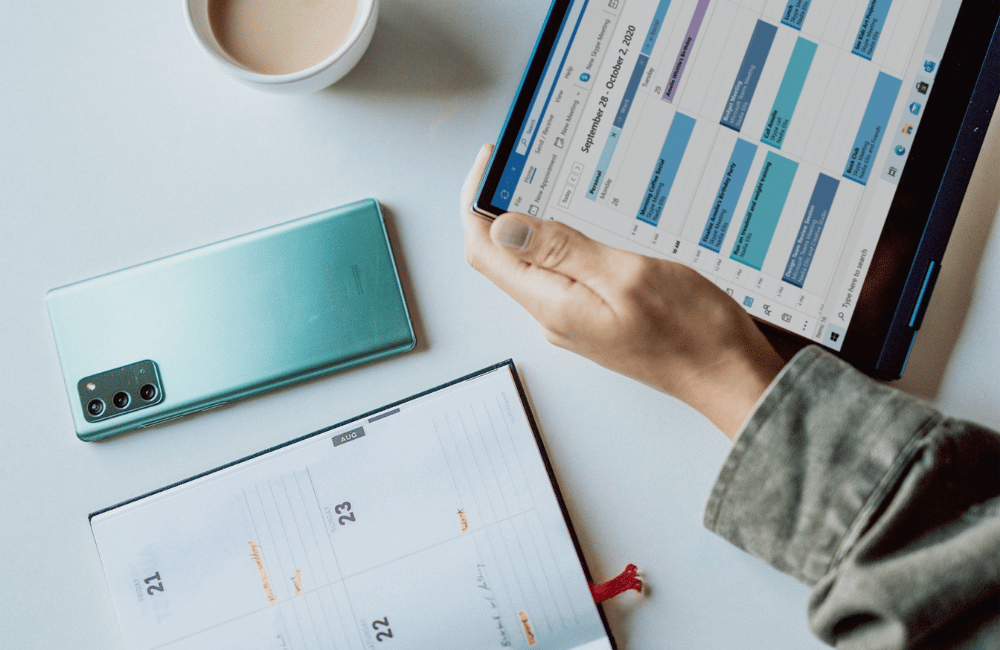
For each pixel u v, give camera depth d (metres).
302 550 0.51
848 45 0.48
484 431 0.52
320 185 0.55
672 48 0.47
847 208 0.48
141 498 0.52
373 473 0.52
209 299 0.53
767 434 0.33
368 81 0.55
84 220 0.55
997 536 0.29
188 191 0.55
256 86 0.48
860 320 0.48
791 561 0.34
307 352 0.53
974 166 0.50
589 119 0.47
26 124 0.56
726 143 0.47
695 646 0.51
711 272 0.47
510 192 0.46
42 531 0.53
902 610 0.29
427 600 0.51
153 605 0.51
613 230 0.47
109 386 0.53
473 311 0.54
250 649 0.51
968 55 0.48
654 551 0.52
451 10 0.55
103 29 0.56
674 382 0.44
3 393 0.54
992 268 0.53
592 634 0.51
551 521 0.51
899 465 0.31
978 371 0.52
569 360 0.54
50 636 0.53
